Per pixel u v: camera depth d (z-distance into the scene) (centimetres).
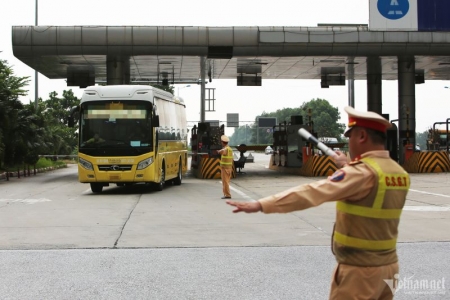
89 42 2639
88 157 1914
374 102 3562
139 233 1101
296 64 3209
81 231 1126
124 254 900
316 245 968
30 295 669
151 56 2798
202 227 1177
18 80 3055
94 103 1939
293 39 2681
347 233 353
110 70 2803
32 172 3431
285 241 1007
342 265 358
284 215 1362
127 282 727
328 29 2697
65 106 5956
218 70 3519
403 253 895
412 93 3028
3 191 2120
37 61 2978
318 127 13025
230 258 866
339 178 343
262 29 2680
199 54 2720
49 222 1254
